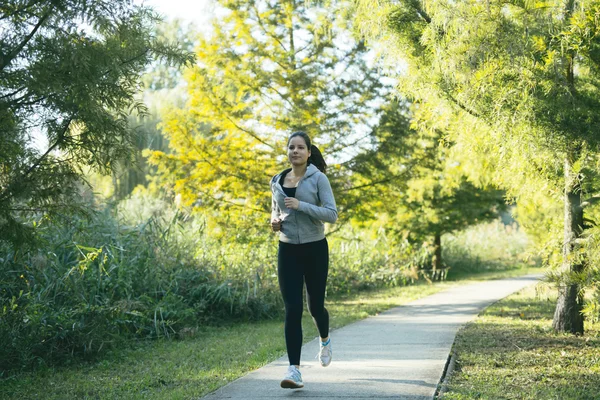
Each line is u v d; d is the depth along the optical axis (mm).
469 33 5391
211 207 11141
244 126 11133
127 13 4883
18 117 4711
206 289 9445
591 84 6504
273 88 11031
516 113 5277
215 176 10898
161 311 8039
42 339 6199
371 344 6773
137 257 8539
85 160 5211
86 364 6230
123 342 7270
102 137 5059
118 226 8828
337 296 13977
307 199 4723
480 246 24156
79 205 5312
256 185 10984
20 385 5332
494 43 5297
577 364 5930
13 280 6789
